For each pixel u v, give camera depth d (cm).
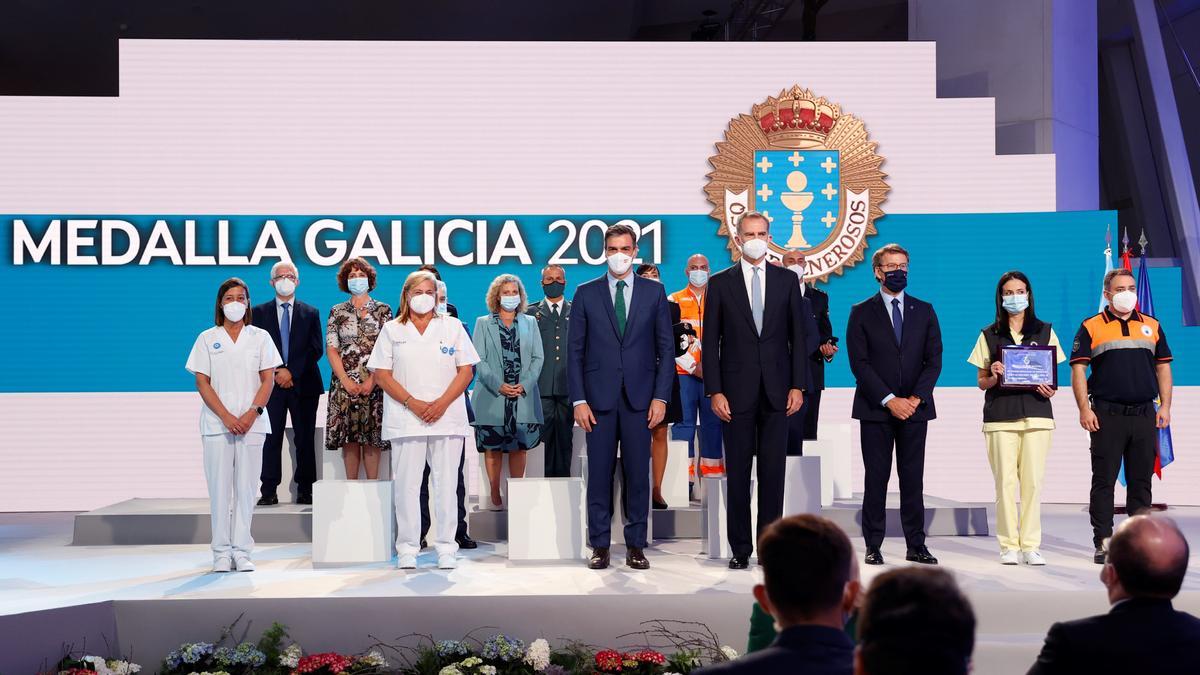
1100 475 523
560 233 841
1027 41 926
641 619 440
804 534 170
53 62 1305
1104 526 519
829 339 661
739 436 503
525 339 607
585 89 844
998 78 942
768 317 502
